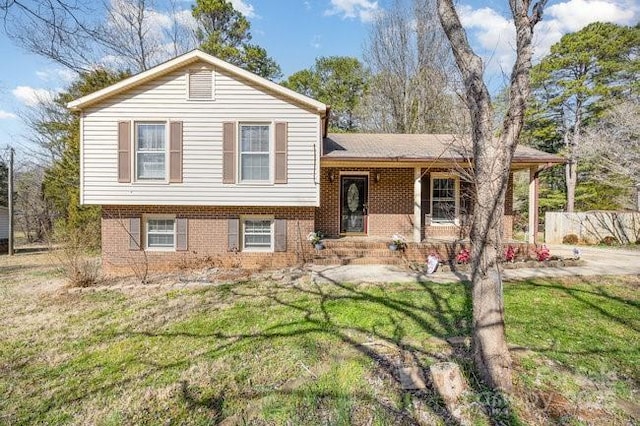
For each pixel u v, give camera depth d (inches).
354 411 124.3
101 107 370.3
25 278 383.9
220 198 378.3
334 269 364.5
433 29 831.1
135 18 698.2
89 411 130.7
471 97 145.7
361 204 474.3
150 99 372.2
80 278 322.0
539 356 163.0
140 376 155.3
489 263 137.9
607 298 254.4
